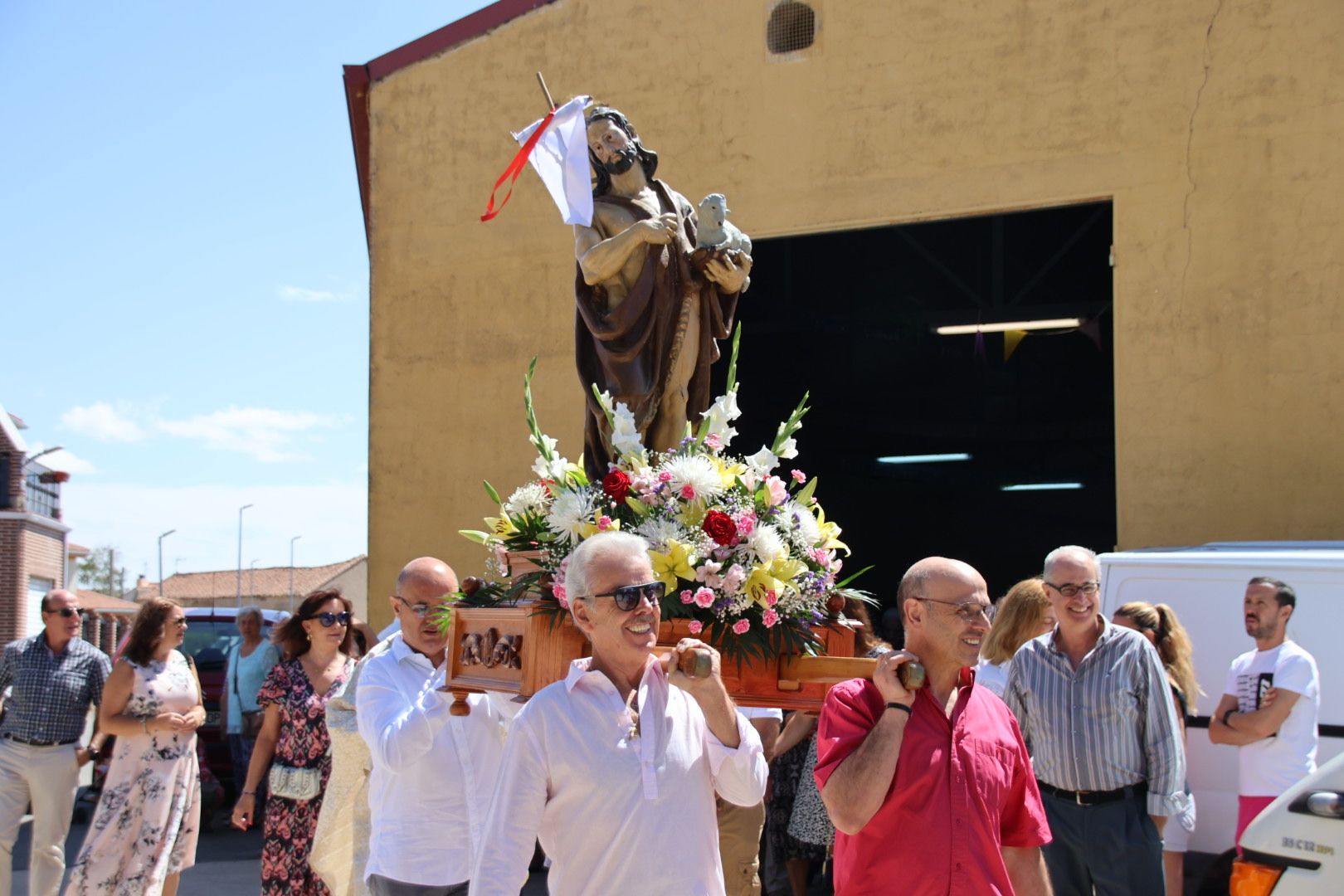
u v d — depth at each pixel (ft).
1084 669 18.08
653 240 16.83
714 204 17.49
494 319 42.27
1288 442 32.89
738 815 17.37
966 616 11.82
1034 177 35.91
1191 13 34.40
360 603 239.50
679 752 10.69
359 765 18.02
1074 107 35.53
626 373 17.29
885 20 37.73
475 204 42.78
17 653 26.94
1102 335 53.06
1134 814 17.83
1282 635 21.31
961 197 36.73
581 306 17.56
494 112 42.68
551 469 13.92
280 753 20.79
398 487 42.80
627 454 13.96
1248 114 33.76
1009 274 52.90
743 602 12.43
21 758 26.55
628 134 17.87
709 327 17.83
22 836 39.50
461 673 13.96
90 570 290.97
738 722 10.91
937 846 11.41
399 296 43.37
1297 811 15.26
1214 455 33.53
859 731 11.83
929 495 68.28
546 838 10.61
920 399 61.98
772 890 26.25
